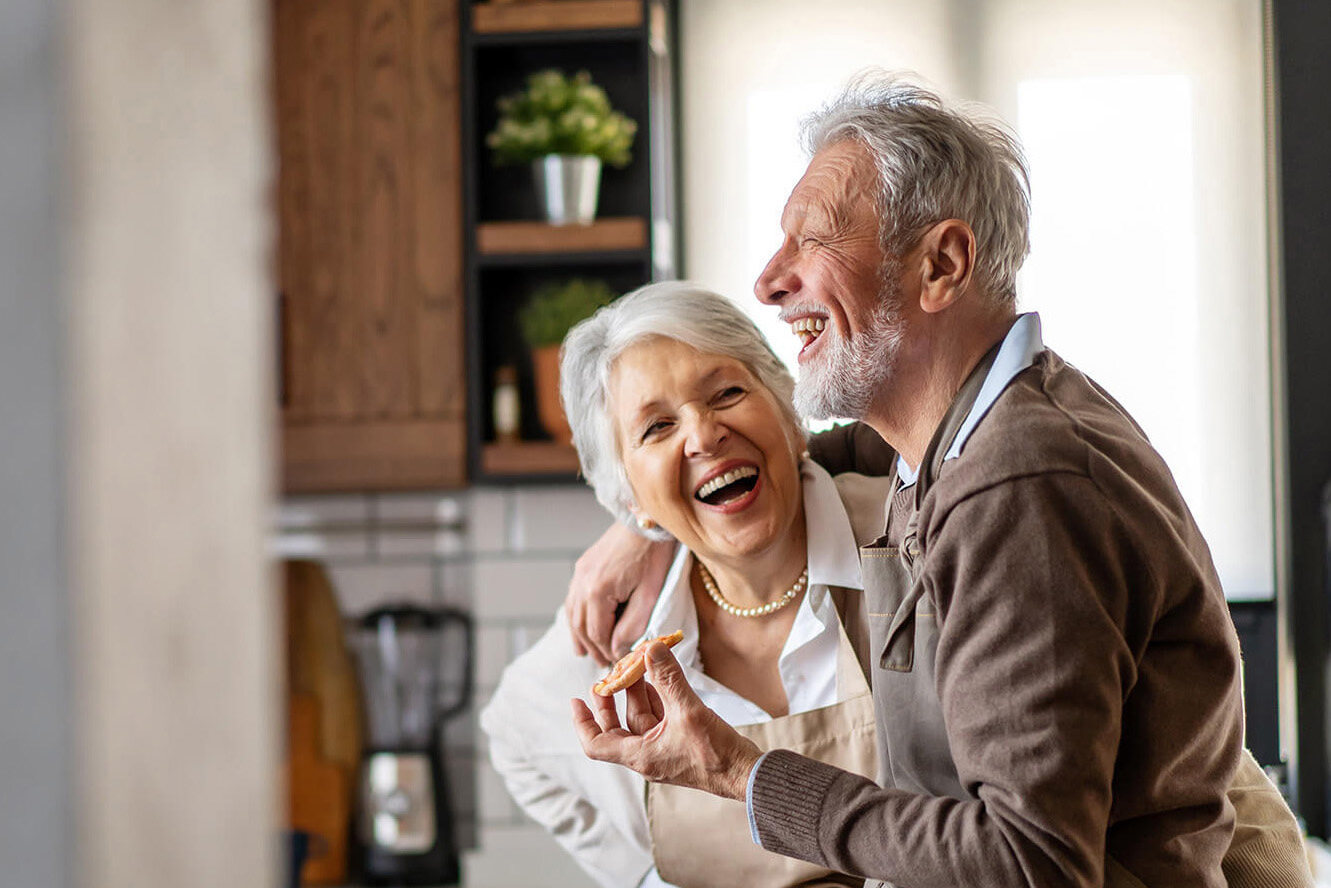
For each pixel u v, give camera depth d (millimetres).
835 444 1773
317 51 2834
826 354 1321
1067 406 1171
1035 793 1018
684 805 1672
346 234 2846
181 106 319
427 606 3057
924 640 1230
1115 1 2986
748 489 1604
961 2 3031
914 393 1314
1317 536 2803
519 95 2979
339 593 3068
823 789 1177
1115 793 1115
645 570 1741
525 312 2895
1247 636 2928
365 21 2828
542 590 2994
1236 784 1446
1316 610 2799
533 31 2807
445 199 2828
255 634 366
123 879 288
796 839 1183
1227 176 2961
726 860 1655
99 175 278
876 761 1585
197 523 326
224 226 344
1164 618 1108
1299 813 2758
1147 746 1103
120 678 287
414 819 2895
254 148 367
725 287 3094
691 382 1584
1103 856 1054
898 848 1109
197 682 326
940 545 1096
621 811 1803
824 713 1608
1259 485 2957
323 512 3074
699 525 1619
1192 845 1146
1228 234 2963
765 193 3084
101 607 278
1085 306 3008
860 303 1287
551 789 1865
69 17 268
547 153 2816
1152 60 2977
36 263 264
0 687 265
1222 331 2969
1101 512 1052
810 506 1657
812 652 1657
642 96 2814
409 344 2844
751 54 3088
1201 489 2975
